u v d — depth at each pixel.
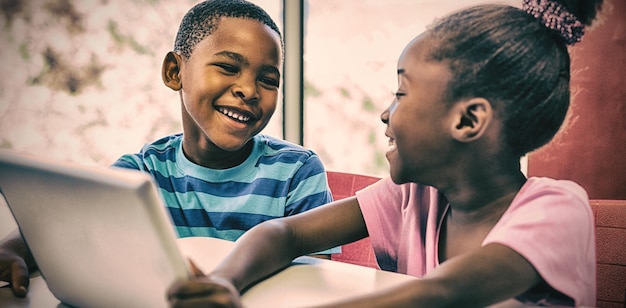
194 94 1.10
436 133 0.73
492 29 0.71
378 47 2.36
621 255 0.92
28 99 2.66
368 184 1.27
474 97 0.70
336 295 0.71
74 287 0.65
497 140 0.71
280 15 2.26
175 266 0.53
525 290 0.63
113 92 2.62
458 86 0.70
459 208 0.79
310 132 2.46
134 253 0.54
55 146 2.65
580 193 0.72
